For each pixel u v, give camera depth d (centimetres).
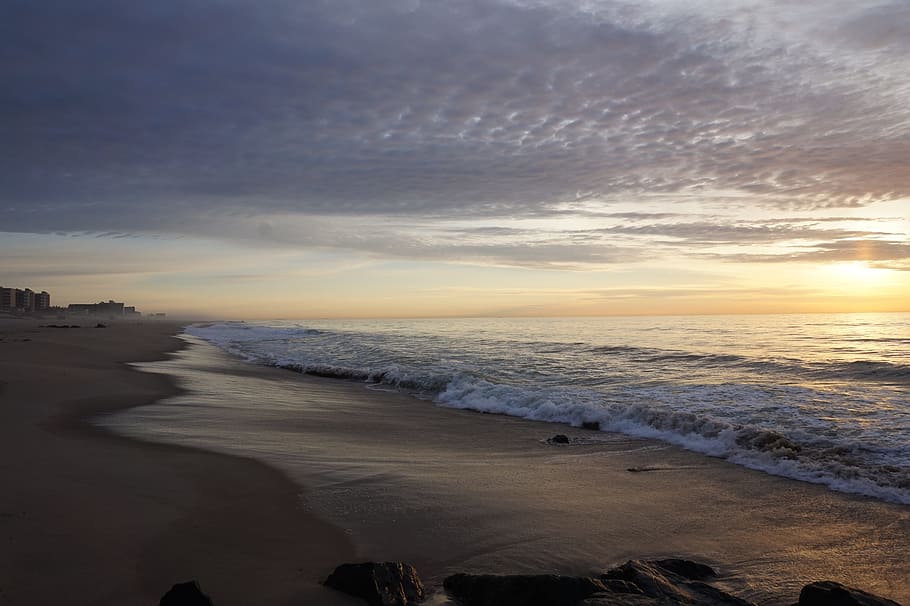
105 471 738
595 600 411
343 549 539
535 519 638
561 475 834
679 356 2408
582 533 599
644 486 779
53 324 8194
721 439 1010
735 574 505
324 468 830
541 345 3180
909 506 689
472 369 2098
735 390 1512
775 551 559
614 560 532
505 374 1969
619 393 1515
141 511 600
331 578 445
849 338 3288
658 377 1828
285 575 470
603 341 3406
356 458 905
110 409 1234
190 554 504
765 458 900
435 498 707
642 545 570
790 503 708
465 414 1373
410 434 1127
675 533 605
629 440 1081
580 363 2267
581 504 695
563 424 1240
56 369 1862
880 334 3606
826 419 1130
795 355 2327
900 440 955
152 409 1265
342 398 1608
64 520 554
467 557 533
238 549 523
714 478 821
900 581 495
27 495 620
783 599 456
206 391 1608
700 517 655
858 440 964
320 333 5284
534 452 986
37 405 1215
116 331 5578
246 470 794
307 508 653
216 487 708
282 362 2573
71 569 454
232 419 1193
